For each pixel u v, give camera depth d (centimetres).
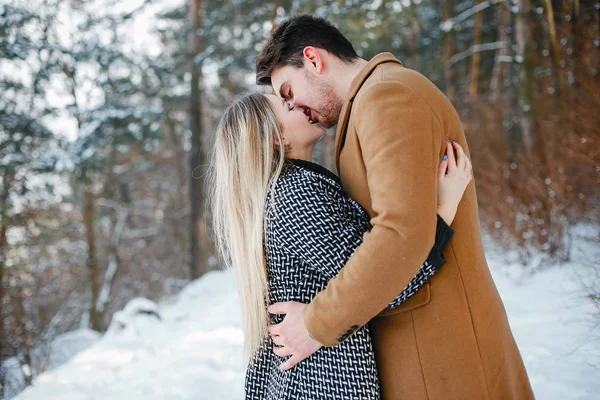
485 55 1130
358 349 114
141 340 422
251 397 132
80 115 981
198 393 277
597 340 236
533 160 464
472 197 123
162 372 320
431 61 1159
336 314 103
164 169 1739
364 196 116
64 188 1159
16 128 896
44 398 296
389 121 105
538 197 440
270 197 120
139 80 1074
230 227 129
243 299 127
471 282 116
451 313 114
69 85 976
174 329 459
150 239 1655
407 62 1145
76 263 1366
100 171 1020
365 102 111
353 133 117
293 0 1033
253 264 123
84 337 875
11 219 964
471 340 114
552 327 279
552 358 240
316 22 133
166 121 1470
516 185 470
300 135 134
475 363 114
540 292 364
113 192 1418
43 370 738
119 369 342
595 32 424
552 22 461
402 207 100
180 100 1184
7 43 865
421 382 114
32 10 901
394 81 110
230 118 132
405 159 102
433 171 105
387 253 99
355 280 101
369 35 941
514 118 587
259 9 1213
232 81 1491
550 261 423
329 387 114
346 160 121
